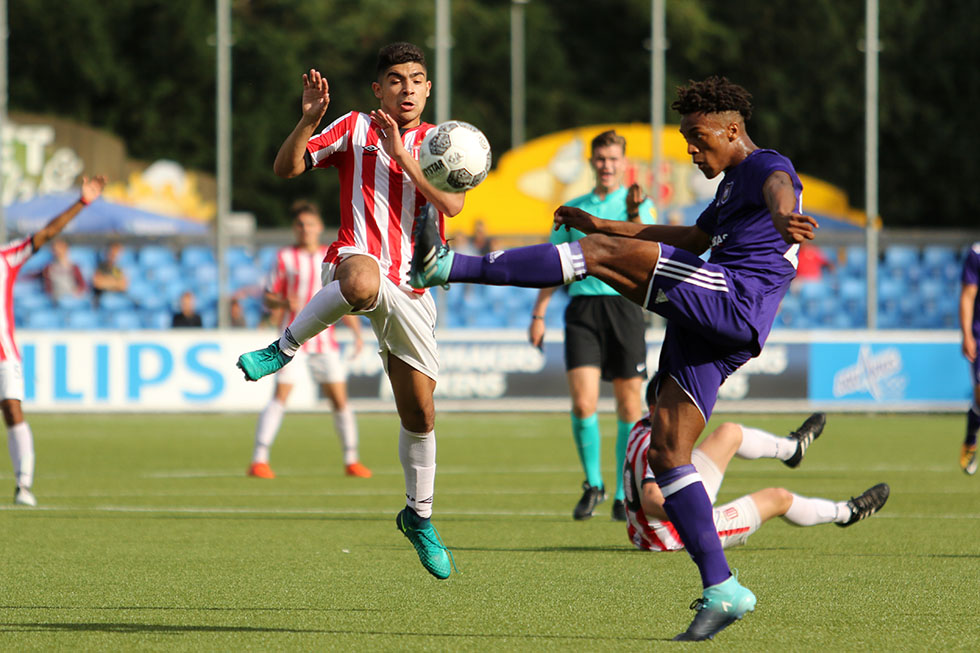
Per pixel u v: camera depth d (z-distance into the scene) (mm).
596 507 24391
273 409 29562
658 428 12500
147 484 27891
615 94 111312
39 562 17281
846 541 19375
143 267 56656
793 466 17672
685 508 12273
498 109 109375
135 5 101375
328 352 29609
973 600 14492
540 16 109688
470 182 13219
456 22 106562
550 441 38500
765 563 17250
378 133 14266
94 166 81000
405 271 14125
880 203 107000
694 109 12805
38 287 55281
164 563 17234
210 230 73062
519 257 12109
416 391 14164
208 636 12492
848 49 107062
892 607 14039
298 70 103375
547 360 46469
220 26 52406
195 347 45844
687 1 107750
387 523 21594
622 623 13156
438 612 13773
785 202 11977
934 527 21000
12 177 79312
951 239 53250
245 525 21281
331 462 33000
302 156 13891
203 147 102812
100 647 12016
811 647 11977
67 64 99188
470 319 56562
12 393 23688
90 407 45375
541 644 12078
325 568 16844
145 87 101375
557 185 67500
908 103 104875
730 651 11789
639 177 64875
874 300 50594
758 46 108375
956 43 105375
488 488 27406
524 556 17953
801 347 46094
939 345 46469
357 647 11969
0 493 26062
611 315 22250
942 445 36875
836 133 107750
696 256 12305
